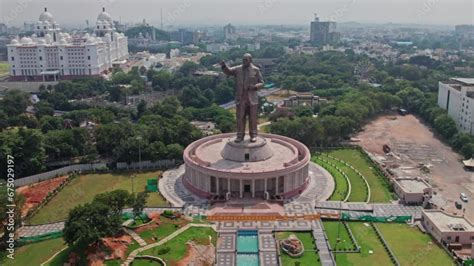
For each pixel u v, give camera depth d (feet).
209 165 580.30
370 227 493.77
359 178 642.22
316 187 606.96
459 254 433.48
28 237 462.60
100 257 407.03
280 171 556.92
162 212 518.78
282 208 534.37
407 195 551.18
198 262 411.34
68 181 627.05
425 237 471.62
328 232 480.64
